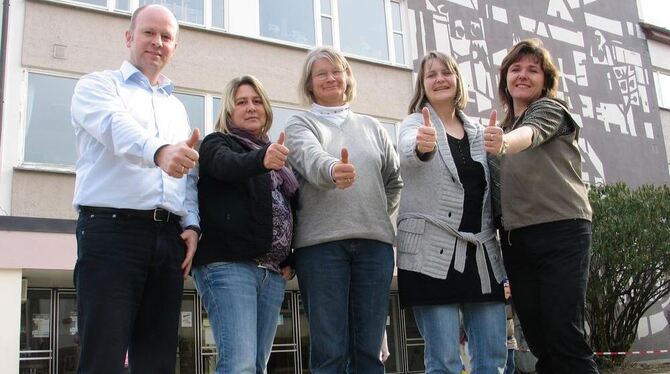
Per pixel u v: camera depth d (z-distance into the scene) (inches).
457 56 580.4
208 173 122.7
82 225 109.2
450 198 134.6
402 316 545.6
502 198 133.6
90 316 103.4
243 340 116.5
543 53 140.9
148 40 124.1
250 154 113.8
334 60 140.5
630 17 729.0
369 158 135.1
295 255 133.6
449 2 589.3
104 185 110.2
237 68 470.0
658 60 741.3
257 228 121.6
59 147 392.5
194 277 126.0
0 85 378.6
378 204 133.3
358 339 128.9
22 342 382.6
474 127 144.2
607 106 677.9
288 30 501.7
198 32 460.4
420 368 541.3
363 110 520.4
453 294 130.3
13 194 372.2
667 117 728.3
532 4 650.2
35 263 337.1
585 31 684.7
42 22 402.9
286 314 490.3
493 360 132.5
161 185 113.6
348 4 537.3
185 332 437.1
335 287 126.1
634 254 499.5
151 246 111.5
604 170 653.9
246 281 121.0
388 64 540.4
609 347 526.9
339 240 127.2
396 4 567.8
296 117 136.8
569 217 126.2
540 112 128.0
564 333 122.6
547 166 129.0
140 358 111.5
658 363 598.5
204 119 450.6
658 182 689.0
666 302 640.4
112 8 428.5
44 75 398.6
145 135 103.4
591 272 512.4
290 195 133.1
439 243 132.7
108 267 106.0
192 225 121.0
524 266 133.4
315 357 125.3
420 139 123.0
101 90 114.6
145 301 112.7
